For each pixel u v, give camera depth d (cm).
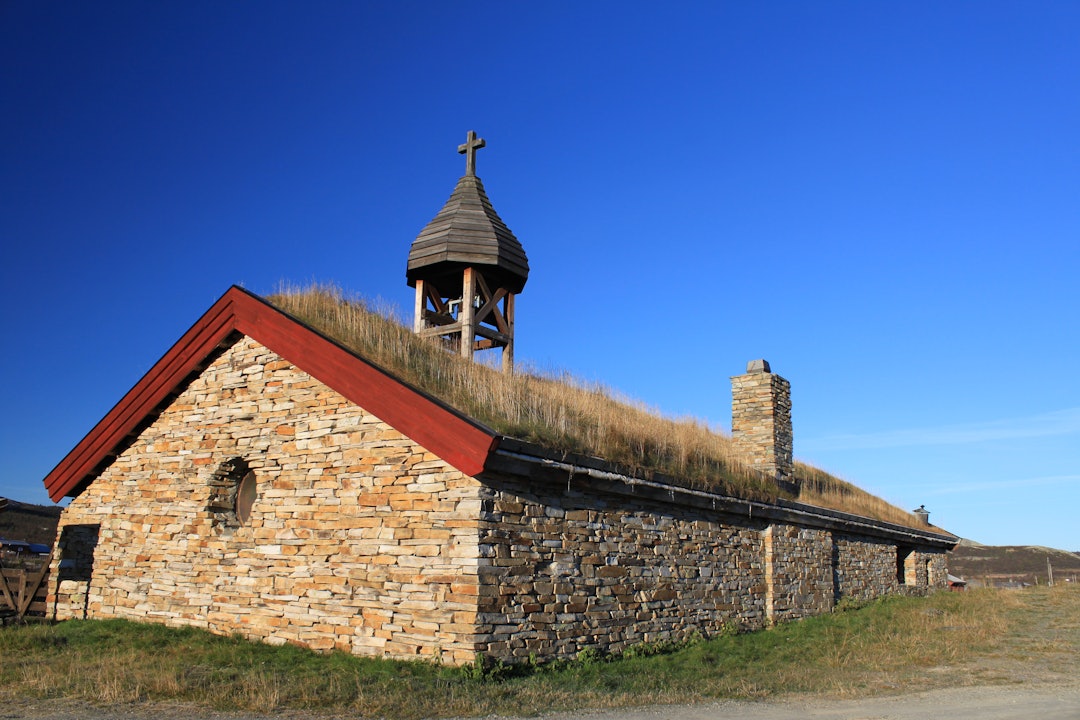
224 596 1415
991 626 1788
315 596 1284
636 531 1419
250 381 1493
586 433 1397
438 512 1169
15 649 1273
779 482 1911
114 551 1633
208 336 1546
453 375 1455
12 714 880
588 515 1321
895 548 2556
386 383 1259
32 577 1775
